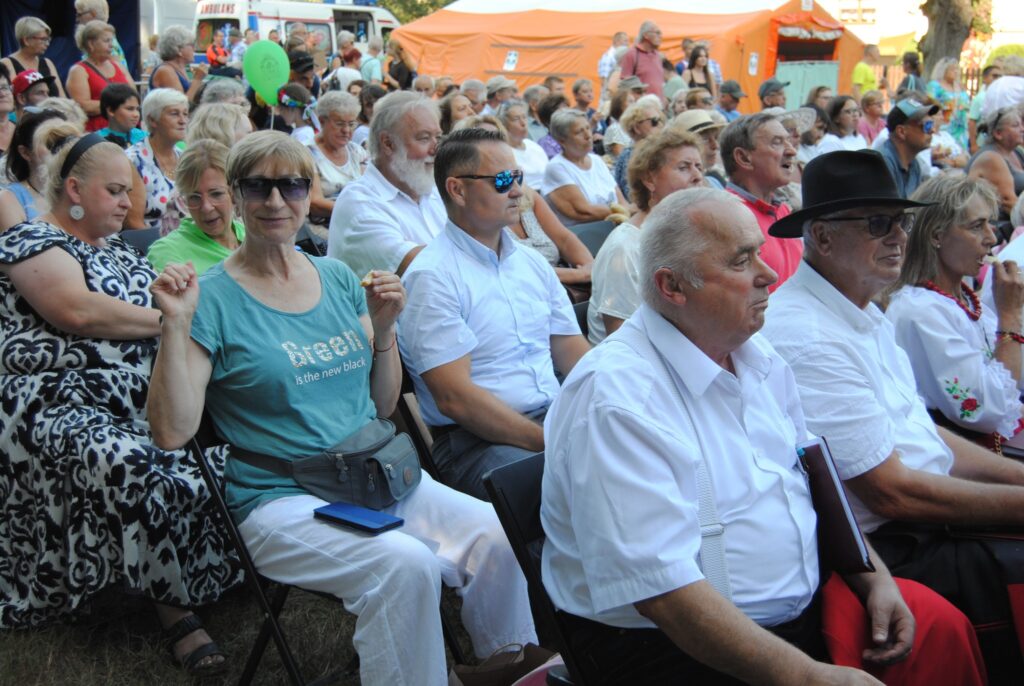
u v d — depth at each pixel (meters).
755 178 4.50
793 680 1.95
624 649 2.17
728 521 2.18
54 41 11.04
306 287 2.92
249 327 2.75
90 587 3.05
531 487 2.33
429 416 3.46
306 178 2.81
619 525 2.00
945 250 3.38
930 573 2.61
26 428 3.20
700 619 1.96
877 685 1.95
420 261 3.35
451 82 11.34
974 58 20.17
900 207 2.77
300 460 2.73
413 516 2.84
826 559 2.39
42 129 4.12
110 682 2.97
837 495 2.36
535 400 3.46
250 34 19.72
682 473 2.09
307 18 22.56
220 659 3.01
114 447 3.05
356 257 4.32
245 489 2.75
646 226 2.26
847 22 38.19
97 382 3.28
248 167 2.75
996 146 7.39
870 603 2.32
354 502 2.73
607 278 3.95
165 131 5.14
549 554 2.27
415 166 4.32
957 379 3.32
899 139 7.55
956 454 3.09
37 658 3.07
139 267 3.60
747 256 2.17
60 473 3.10
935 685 2.35
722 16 20.02
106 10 8.90
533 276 3.57
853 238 2.79
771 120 4.43
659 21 20.03
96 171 3.33
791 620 2.29
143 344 3.44
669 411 2.15
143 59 13.09
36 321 3.30
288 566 2.63
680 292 2.19
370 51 16.91
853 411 2.69
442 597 3.51
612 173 8.09
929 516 2.66
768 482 2.24
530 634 2.85
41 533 3.16
